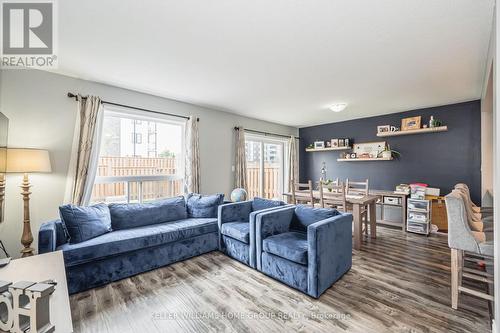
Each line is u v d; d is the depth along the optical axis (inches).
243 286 87.8
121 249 92.4
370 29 74.7
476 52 88.9
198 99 153.4
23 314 33.4
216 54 92.0
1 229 97.7
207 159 173.6
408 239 144.5
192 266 106.3
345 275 96.1
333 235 88.7
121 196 137.3
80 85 118.0
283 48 87.0
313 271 79.1
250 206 136.9
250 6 64.0
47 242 81.3
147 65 102.1
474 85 124.3
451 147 161.5
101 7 64.4
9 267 53.7
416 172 177.6
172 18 69.4
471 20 69.2
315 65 101.7
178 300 78.3
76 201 111.7
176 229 110.0
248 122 205.8
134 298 79.5
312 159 248.2
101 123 122.6
